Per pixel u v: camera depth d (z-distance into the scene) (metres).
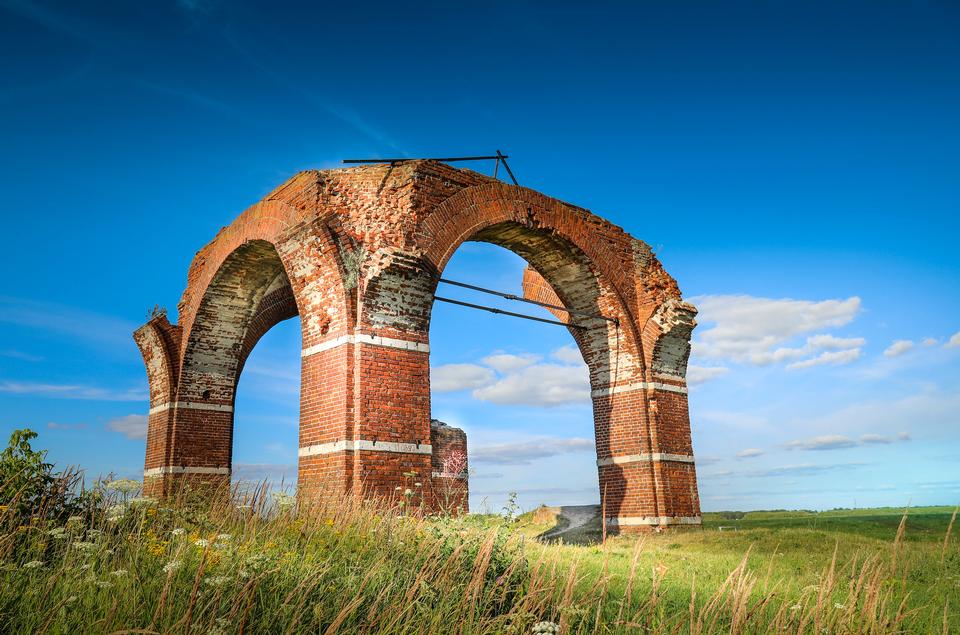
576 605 5.62
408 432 13.94
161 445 19.80
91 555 5.46
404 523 8.56
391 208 15.20
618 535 17.86
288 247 15.51
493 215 16.95
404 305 14.57
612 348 19.56
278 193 17.09
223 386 20.55
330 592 5.62
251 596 4.73
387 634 4.92
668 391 19.30
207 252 20.44
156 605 4.69
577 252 18.84
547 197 18.45
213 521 7.68
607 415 19.44
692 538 15.85
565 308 19.80
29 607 4.48
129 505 6.28
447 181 16.17
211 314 20.14
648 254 20.58
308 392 14.61
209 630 4.34
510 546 7.47
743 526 20.64
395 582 5.96
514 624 5.27
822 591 5.94
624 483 18.69
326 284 14.66
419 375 14.40
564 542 18.69
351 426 13.43
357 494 12.81
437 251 15.41
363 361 13.70
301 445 14.40
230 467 20.08
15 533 5.80
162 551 5.75
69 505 7.02
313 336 14.87
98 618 4.48
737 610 5.63
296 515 8.63
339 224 14.73
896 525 17.72
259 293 20.36
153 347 20.78
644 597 7.12
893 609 7.28
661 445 18.48
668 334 19.20
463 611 5.36
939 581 8.87
